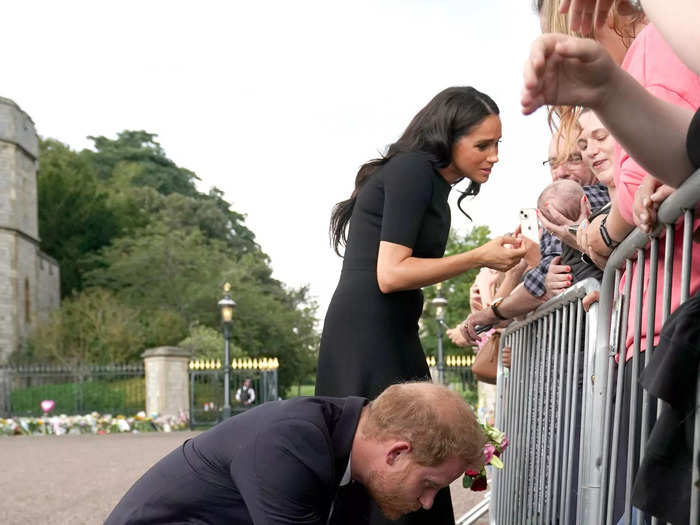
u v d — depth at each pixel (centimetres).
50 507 789
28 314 4906
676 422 153
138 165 8688
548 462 315
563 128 283
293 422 233
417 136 322
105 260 6100
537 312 339
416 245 317
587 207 304
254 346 5453
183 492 241
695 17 130
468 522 525
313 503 230
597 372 246
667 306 179
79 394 3083
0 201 4662
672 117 148
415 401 228
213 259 6081
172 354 2958
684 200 162
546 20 234
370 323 311
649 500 155
